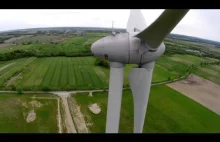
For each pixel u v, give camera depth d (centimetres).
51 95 5138
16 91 5378
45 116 4009
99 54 1359
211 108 4888
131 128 3603
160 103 4950
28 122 3766
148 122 3966
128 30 1500
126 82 5869
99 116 4094
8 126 3603
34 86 5775
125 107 4491
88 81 6372
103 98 5047
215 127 4012
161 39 1223
